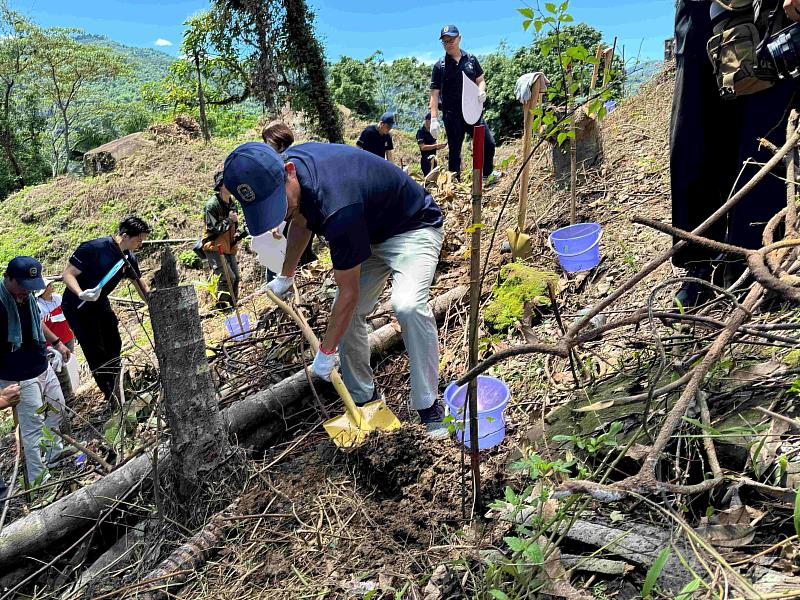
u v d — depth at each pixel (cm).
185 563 236
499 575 170
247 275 961
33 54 3525
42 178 3669
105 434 356
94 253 464
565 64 248
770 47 199
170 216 1688
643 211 404
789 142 172
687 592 124
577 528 174
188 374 257
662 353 150
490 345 325
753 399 187
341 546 226
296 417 330
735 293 232
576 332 157
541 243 416
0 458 466
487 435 226
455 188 591
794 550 142
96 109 4247
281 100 1563
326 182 230
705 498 170
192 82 2498
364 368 294
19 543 272
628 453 187
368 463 254
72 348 567
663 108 578
